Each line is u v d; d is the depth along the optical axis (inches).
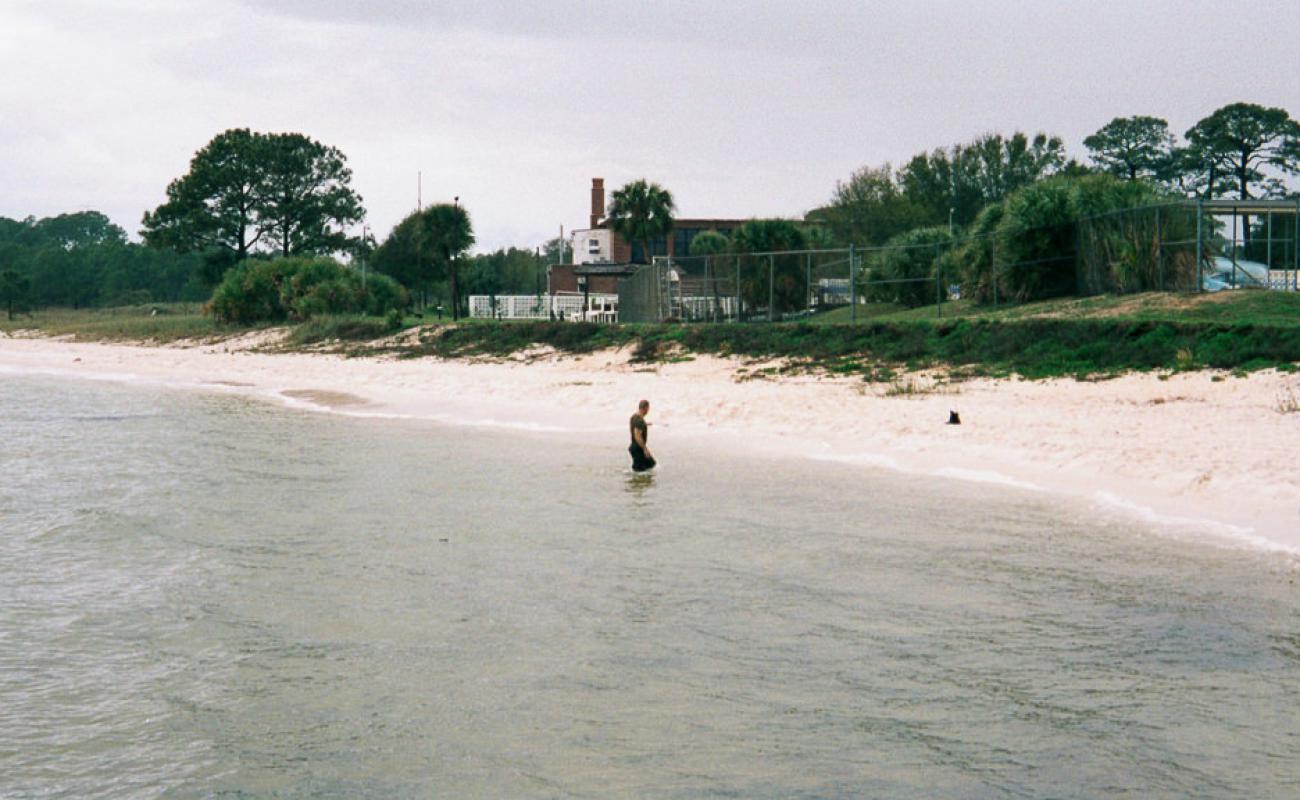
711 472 759.1
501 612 457.4
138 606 482.6
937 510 611.8
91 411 1295.5
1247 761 301.4
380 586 501.0
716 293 1743.4
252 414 1237.1
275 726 348.8
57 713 364.2
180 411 1284.4
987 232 1509.6
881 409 943.7
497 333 1808.6
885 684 367.2
